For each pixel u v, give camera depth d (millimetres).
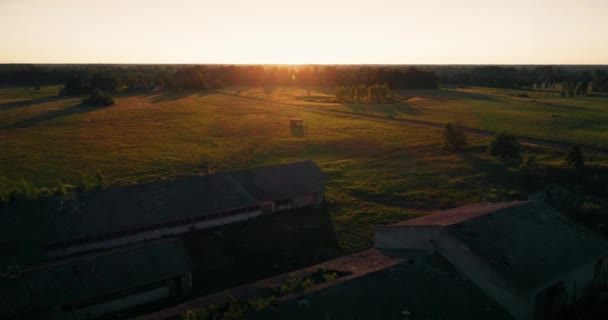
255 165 68188
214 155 73875
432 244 31000
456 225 30094
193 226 42875
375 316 24500
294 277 31250
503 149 66438
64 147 78250
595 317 26328
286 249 39438
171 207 41938
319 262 36906
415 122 99875
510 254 27578
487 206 37344
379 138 84125
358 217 46812
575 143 73500
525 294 24391
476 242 28547
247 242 40875
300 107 129250
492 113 109688
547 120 97062
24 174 62188
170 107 127750
